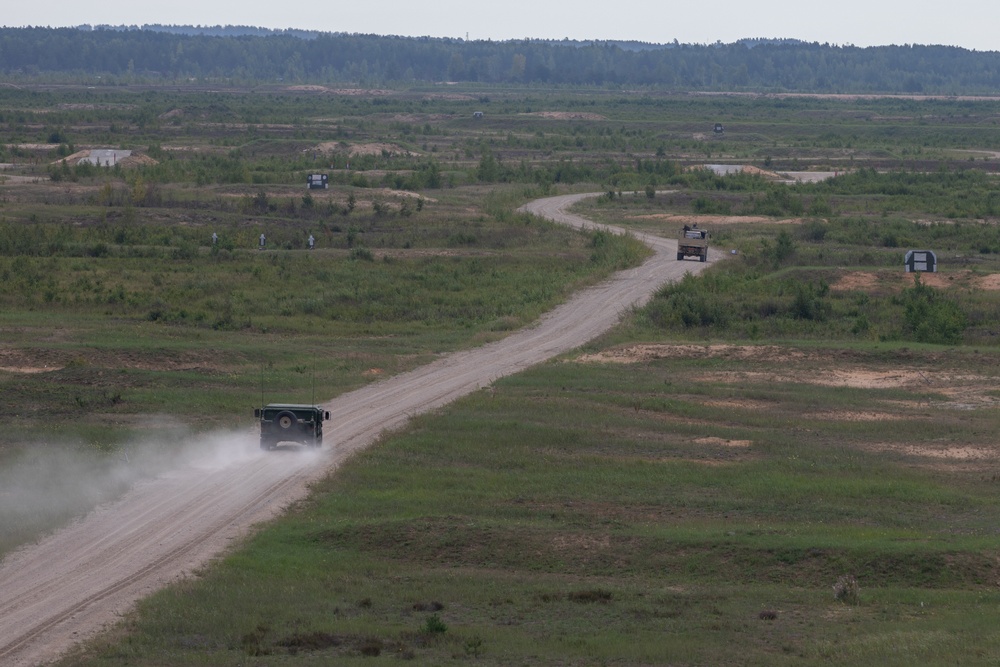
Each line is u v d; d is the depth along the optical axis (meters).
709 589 82.75
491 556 89.62
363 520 96.62
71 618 73.44
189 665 64.50
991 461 122.00
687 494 106.69
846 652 68.00
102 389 146.25
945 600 80.31
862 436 132.62
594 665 65.94
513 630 72.75
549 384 157.50
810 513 101.44
